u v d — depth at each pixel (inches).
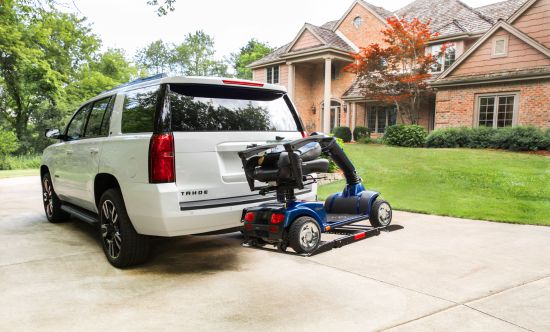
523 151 548.4
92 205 192.4
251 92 170.7
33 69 1034.7
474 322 108.4
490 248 179.2
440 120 706.8
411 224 229.8
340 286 137.1
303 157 148.0
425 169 440.5
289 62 1007.0
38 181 549.3
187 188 144.9
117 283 145.2
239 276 150.6
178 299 129.0
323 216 161.8
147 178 142.4
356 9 973.8
